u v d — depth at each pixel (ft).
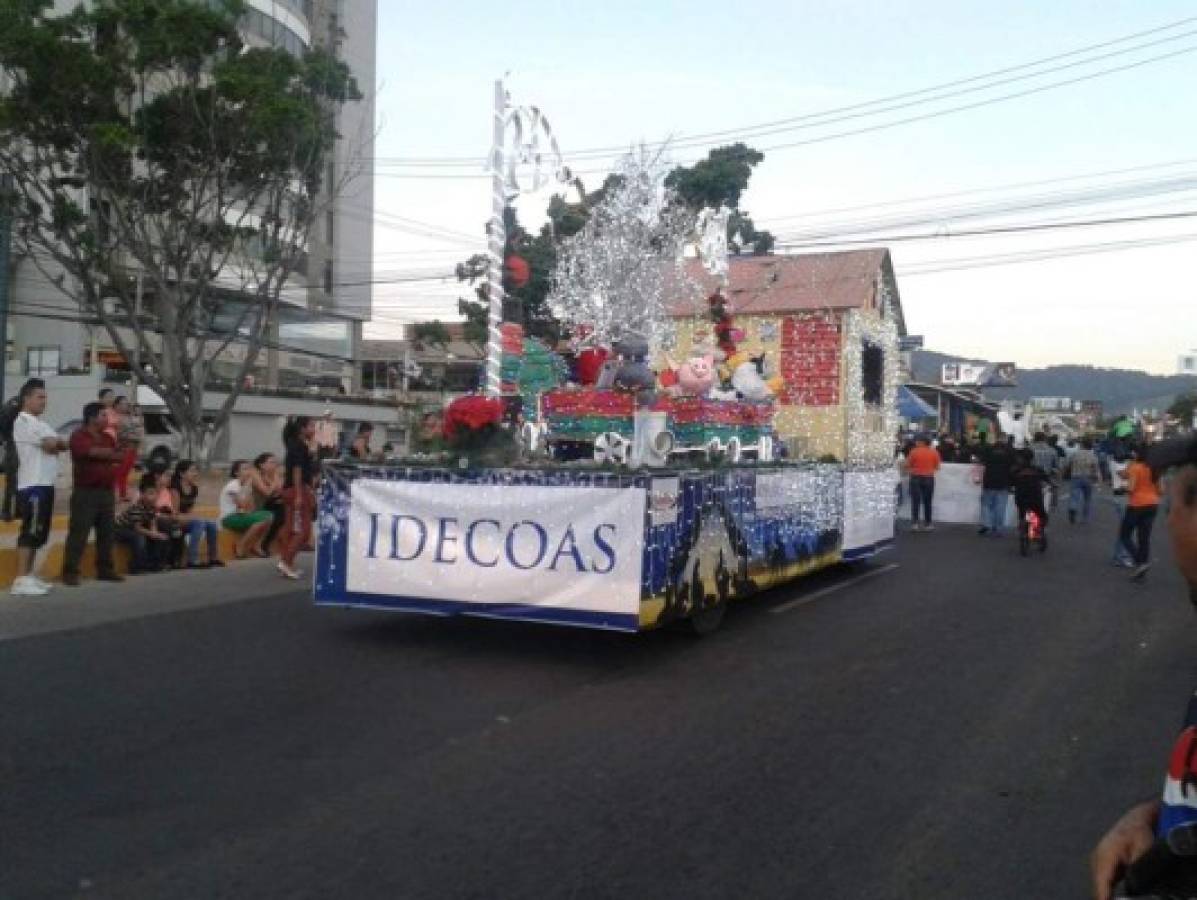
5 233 78.48
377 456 32.30
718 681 26.02
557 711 23.07
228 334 109.81
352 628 31.48
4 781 18.07
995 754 20.71
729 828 16.66
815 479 40.27
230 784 18.13
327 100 87.61
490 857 15.33
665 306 45.55
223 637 29.71
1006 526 69.97
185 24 76.13
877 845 16.12
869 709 23.75
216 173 82.17
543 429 37.09
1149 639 32.12
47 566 39.58
